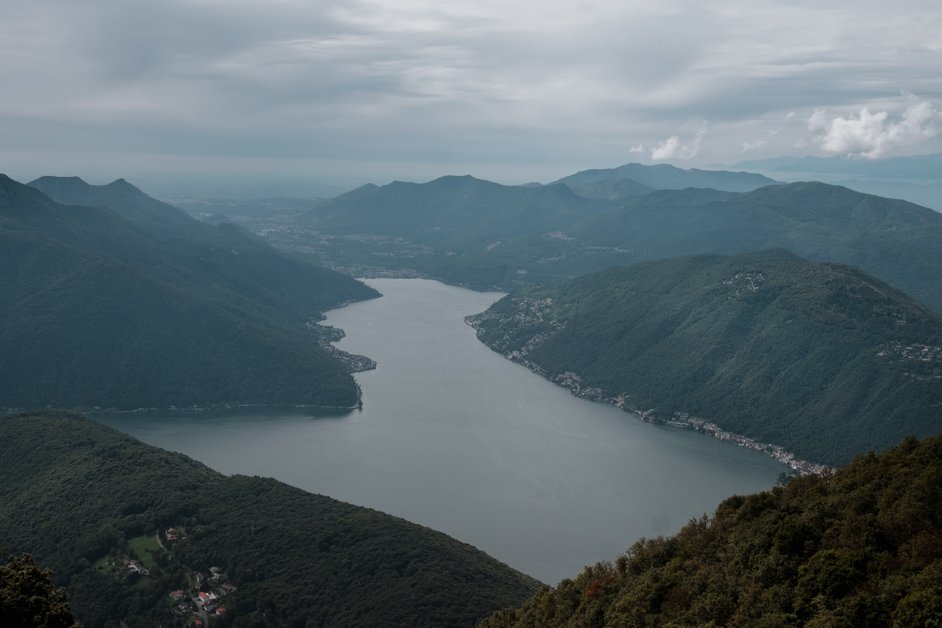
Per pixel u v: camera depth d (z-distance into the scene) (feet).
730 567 297.33
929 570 240.73
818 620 238.89
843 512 296.51
